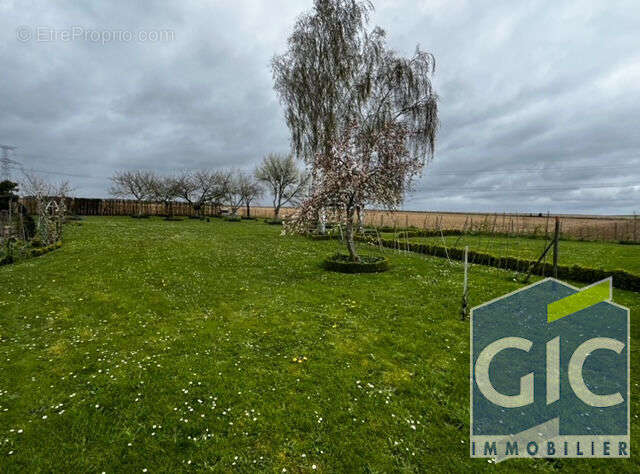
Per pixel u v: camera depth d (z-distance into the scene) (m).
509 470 3.65
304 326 7.52
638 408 4.74
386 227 37.94
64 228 26.70
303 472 3.57
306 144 25.20
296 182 53.66
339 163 13.63
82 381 5.12
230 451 3.80
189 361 5.79
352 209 14.02
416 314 8.45
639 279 10.88
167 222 41.91
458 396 4.98
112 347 6.32
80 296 9.28
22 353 6.01
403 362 5.98
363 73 23.22
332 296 9.85
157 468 3.55
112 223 35.31
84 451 3.74
